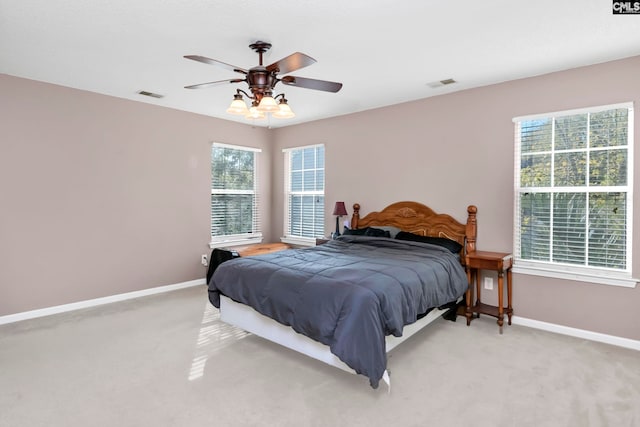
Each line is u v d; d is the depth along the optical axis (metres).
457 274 3.43
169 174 4.81
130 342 3.15
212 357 2.88
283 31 2.60
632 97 3.05
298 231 5.82
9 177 3.60
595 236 3.27
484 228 3.88
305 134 5.59
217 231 5.44
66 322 3.62
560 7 2.28
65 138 3.93
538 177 3.57
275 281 2.79
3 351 2.95
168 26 2.53
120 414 2.12
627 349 3.03
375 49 2.92
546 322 3.49
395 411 2.17
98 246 4.20
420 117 4.33
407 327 2.83
